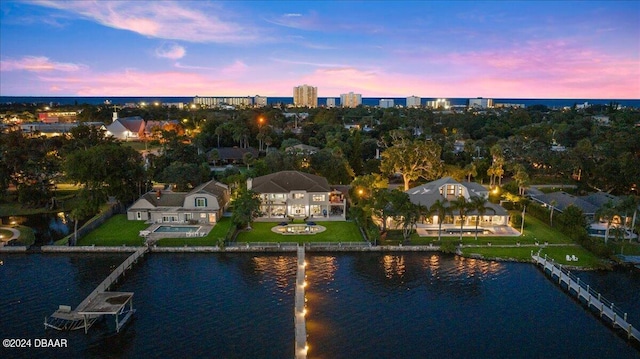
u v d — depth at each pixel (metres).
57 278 66.69
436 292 63.44
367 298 61.44
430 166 120.56
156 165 126.06
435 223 90.75
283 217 95.56
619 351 49.78
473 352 49.28
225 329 53.16
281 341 50.81
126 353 48.41
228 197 105.75
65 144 136.50
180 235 83.62
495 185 124.44
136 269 70.38
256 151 169.50
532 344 50.97
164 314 56.59
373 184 95.44
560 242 81.25
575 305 60.06
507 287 65.19
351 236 83.88
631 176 112.06
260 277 67.88
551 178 139.88
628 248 77.25
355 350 49.25
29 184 106.38
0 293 61.69
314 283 66.00
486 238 83.12
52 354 48.03
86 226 85.06
